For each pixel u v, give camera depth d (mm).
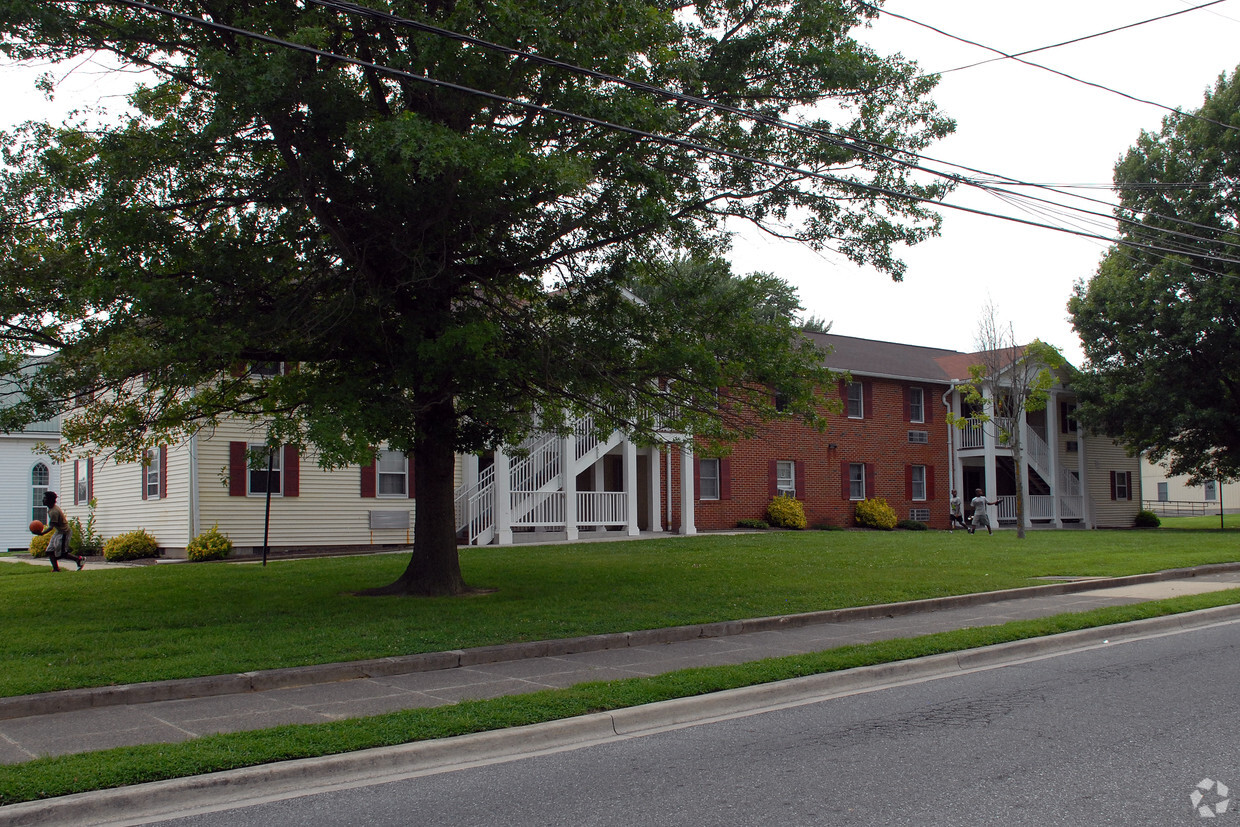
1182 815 5125
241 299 11398
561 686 8461
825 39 12742
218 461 21906
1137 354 34938
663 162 12688
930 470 34375
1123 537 27203
